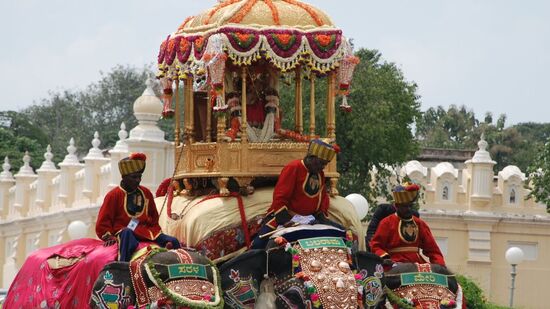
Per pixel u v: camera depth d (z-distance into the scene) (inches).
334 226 768.3
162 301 683.4
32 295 825.5
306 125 1526.8
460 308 781.9
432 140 4023.1
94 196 1710.1
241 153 794.2
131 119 4055.1
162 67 859.4
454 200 2119.8
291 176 763.4
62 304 783.1
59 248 846.5
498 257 2122.3
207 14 820.0
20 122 3607.3
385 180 1967.3
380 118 1845.5
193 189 839.7
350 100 1839.3
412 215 850.8
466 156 2945.4
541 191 2122.3
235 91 840.3
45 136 3659.0
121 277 705.0
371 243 837.2
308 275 703.7
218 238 772.0
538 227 2127.2
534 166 2137.1
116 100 4097.0
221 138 796.0
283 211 758.5
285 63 789.9
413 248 837.8
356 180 1888.5
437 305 770.2
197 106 860.6
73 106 4126.5
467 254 2110.0
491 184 2119.8
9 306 860.6
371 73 1888.5
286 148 800.3
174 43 831.1
